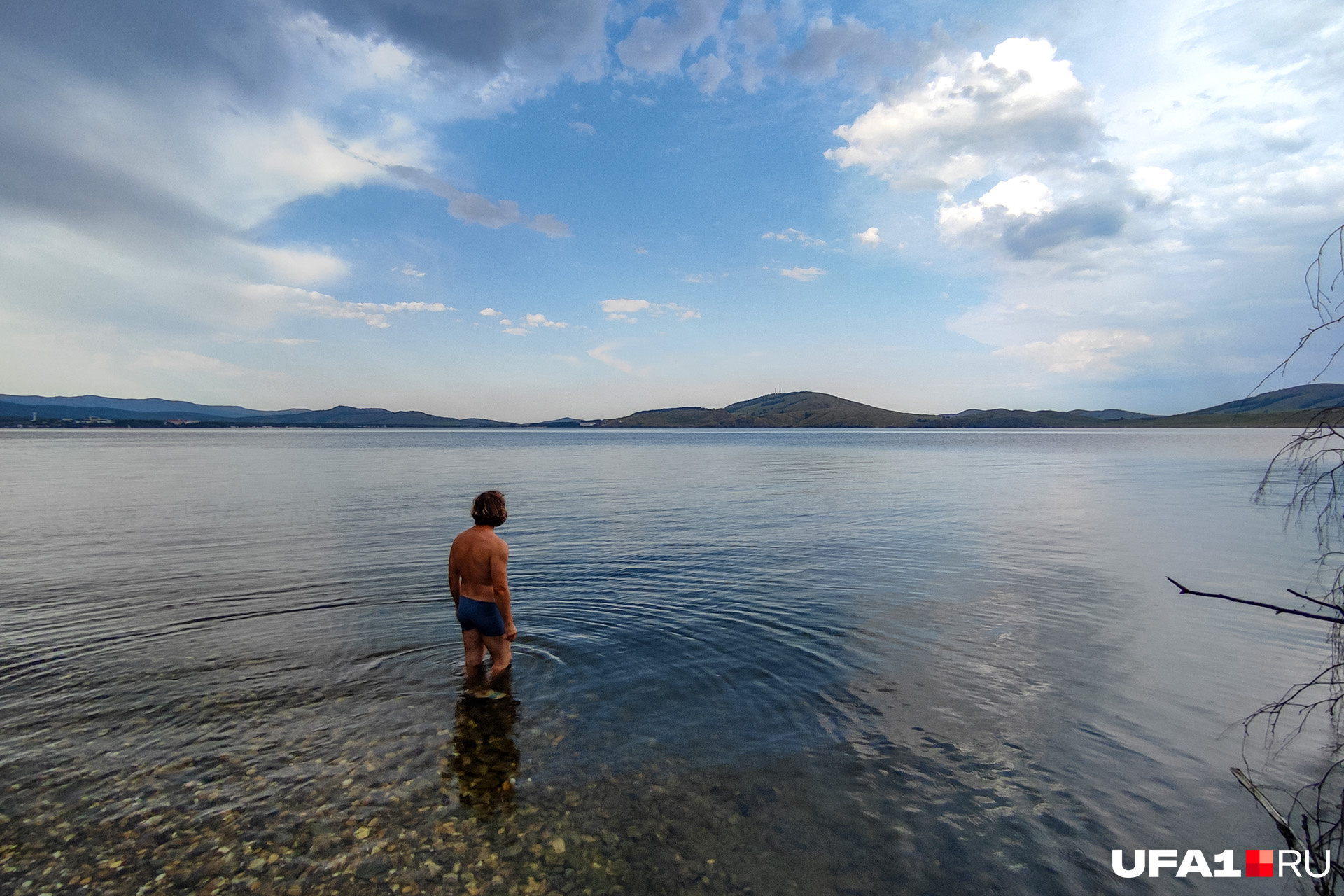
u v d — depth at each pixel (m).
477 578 7.86
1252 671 8.30
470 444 119.81
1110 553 15.95
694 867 4.61
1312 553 15.97
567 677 7.95
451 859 4.64
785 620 10.32
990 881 4.50
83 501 26.73
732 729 6.62
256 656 8.56
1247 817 5.23
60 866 4.46
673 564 14.62
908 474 44.34
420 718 6.80
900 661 8.56
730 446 113.94
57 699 7.15
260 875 4.43
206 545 16.69
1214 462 56.06
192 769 5.74
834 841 4.91
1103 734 6.59
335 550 16.06
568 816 5.17
